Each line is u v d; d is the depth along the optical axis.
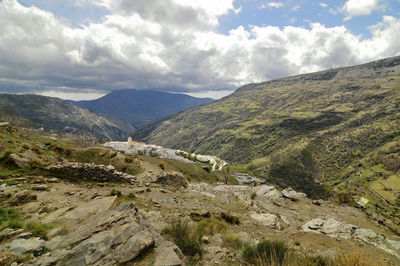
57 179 17.62
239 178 78.81
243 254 7.41
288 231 13.91
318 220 17.30
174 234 8.21
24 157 19.02
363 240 13.80
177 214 13.08
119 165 27.30
